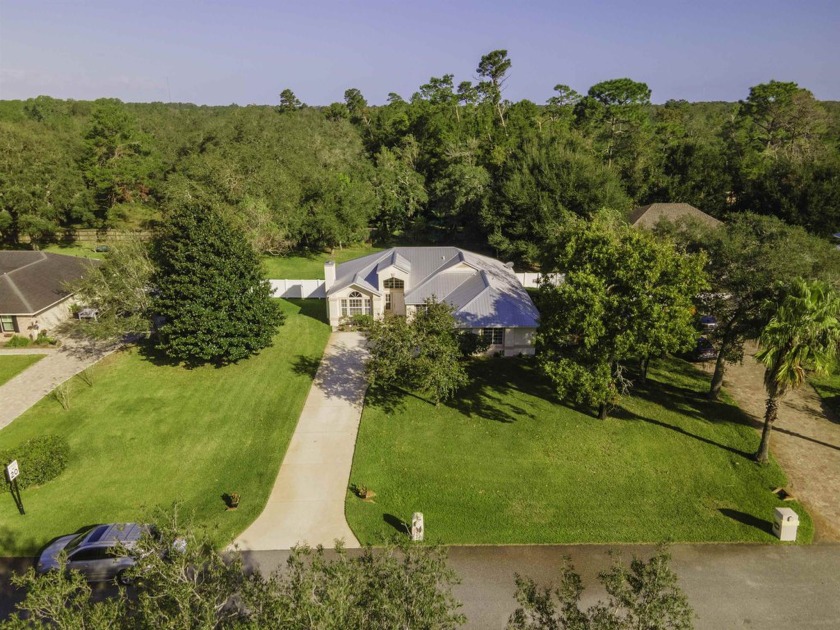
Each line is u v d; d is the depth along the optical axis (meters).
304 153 79.19
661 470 25.95
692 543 21.59
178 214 36.84
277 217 62.91
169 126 113.12
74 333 42.28
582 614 12.45
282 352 39.41
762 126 95.38
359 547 21.30
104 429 29.56
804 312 22.97
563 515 23.03
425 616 11.51
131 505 23.77
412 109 104.75
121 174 75.88
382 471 26.03
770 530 22.22
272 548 21.19
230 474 25.94
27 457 24.86
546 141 65.75
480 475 25.67
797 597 19.02
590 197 56.59
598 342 26.42
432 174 92.62
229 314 36.03
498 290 39.66
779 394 24.67
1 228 64.94
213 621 11.45
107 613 11.94
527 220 57.59
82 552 19.48
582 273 25.72
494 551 21.09
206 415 31.05
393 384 34.25
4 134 66.94
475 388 33.91
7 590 19.00
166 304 35.66
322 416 30.91
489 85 106.88
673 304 25.39
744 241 29.38
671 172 74.19
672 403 31.86
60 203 68.38
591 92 106.44
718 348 35.31
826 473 25.75
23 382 34.59
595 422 29.95
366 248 72.81
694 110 161.38
